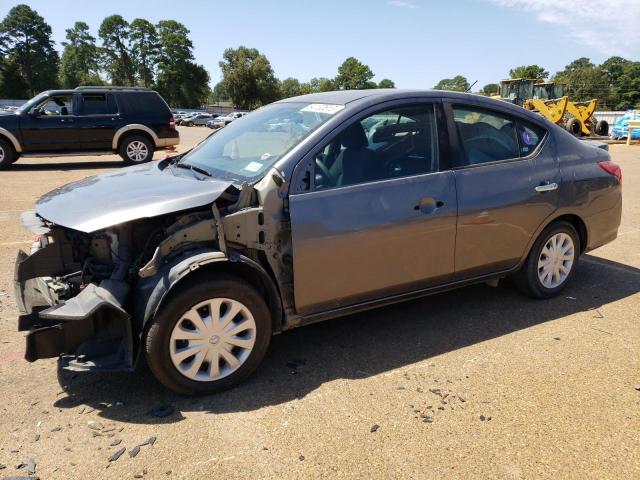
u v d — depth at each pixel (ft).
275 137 11.66
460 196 12.08
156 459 8.13
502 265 13.39
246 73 308.60
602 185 14.74
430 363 11.23
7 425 8.95
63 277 10.91
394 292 11.81
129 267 9.80
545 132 13.97
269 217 10.12
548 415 9.36
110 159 52.49
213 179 11.16
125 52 347.77
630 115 83.20
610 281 16.29
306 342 12.23
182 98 339.16
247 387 10.25
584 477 7.86
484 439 8.70
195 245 9.80
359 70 391.65
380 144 11.46
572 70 368.48
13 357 11.35
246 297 9.91
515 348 11.89
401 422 9.14
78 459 8.11
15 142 41.70
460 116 12.60
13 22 317.83
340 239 10.65
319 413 9.39
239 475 7.81
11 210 26.12
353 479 7.76
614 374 10.77
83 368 9.12
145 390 10.11
